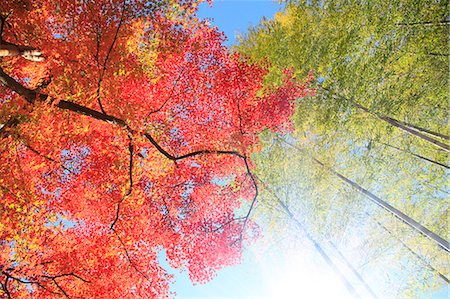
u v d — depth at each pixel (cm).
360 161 1471
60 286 867
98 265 958
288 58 1753
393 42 1412
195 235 1184
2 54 693
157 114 1153
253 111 1234
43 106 738
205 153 1052
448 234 1459
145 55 1000
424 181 1512
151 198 1118
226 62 1159
